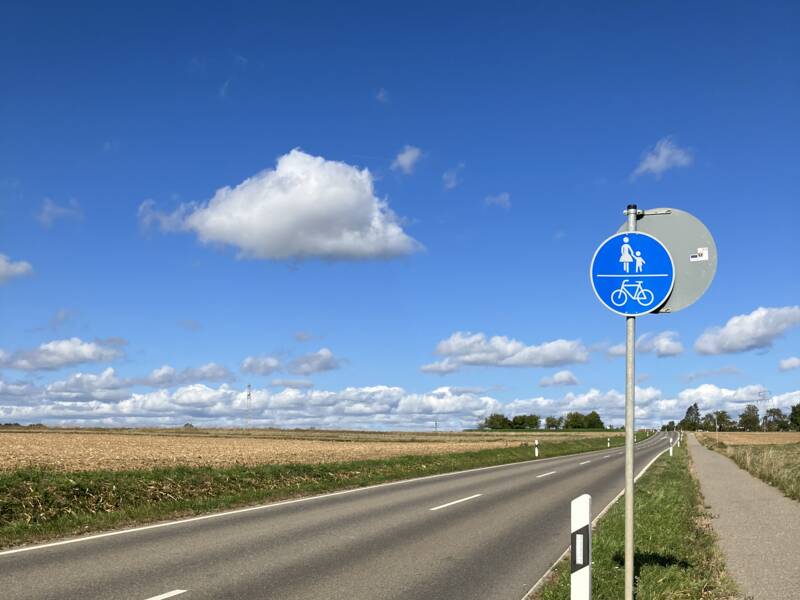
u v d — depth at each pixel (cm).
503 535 1199
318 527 1287
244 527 1284
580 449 6450
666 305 659
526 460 4222
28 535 1168
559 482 2355
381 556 1002
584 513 627
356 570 904
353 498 1834
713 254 647
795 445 7550
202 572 882
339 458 3441
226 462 2922
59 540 1130
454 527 1295
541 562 964
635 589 755
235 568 909
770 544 1122
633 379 631
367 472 2753
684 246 657
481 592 794
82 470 2212
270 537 1166
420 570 908
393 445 5650
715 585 809
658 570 850
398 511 1539
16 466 2267
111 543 1098
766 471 2645
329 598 759
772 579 864
